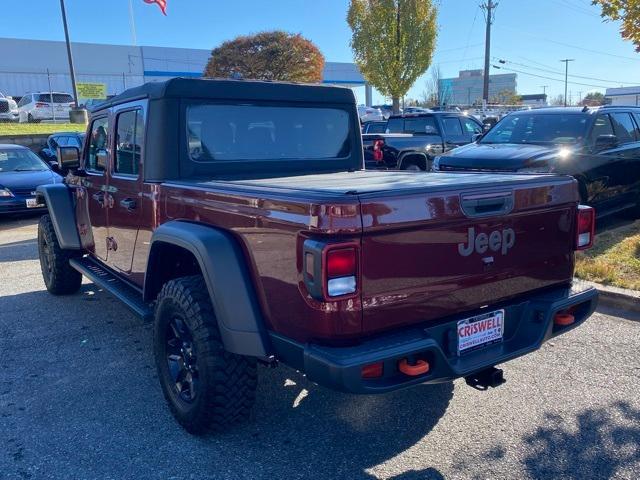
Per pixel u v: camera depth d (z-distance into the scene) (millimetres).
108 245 4980
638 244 7234
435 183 3033
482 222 2992
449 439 3426
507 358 3072
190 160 4055
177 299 3357
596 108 8727
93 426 3639
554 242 3412
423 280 2809
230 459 3264
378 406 3832
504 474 3082
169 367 3660
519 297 3350
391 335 2775
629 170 8812
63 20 23406
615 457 3209
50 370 4484
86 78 44906
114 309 5984
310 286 2576
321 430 3549
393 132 13992
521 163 7680
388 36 21859
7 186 11367
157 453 3332
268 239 2879
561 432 3463
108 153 4703
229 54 34438
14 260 8375
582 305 3557
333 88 4789
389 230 2650
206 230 3262
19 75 42469
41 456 3318
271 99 4422
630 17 7441
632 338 4828
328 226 2523
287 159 4535
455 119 13453
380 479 3064
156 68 47250
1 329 5406
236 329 3021
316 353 2656
